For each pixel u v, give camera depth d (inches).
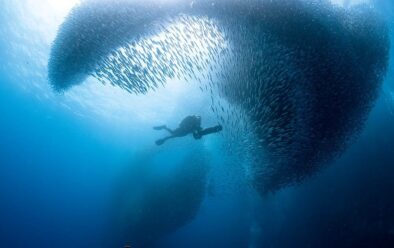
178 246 618.2
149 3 335.3
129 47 325.7
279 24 315.9
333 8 327.0
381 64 330.6
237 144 377.1
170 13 335.6
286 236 486.3
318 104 310.2
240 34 323.0
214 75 346.0
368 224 374.3
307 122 313.4
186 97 485.4
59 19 473.4
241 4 324.8
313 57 310.8
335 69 312.0
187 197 611.2
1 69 584.4
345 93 314.3
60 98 603.5
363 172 381.4
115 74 335.6
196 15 332.5
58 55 379.6
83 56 358.3
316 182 427.8
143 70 318.7
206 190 583.8
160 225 632.4
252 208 547.2
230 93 338.6
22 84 599.5
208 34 328.5
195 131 255.9
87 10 350.3
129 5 336.8
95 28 341.7
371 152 372.5
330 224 419.2
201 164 572.1
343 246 396.5
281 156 335.6
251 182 401.7
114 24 340.2
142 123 596.1
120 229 641.0
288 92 305.3
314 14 319.9
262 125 319.9
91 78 558.9
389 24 341.7
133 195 649.0
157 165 626.5
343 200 405.4
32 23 488.1
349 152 386.9
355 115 325.1
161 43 319.0
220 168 508.1
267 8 318.7
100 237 644.1
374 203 371.6
